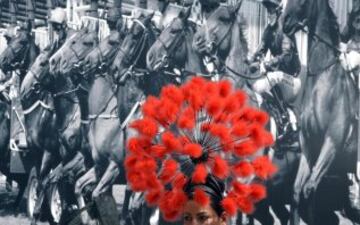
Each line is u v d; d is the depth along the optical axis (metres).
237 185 2.20
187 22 9.00
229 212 2.13
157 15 8.95
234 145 2.22
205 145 2.25
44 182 8.94
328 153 9.47
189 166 2.24
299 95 9.32
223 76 9.05
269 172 2.24
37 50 8.96
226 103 2.25
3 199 8.86
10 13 8.89
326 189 9.47
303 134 9.32
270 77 9.18
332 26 9.52
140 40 8.91
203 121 2.25
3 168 8.87
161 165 2.23
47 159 8.97
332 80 9.50
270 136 2.24
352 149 9.61
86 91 8.93
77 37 8.94
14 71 8.89
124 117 8.88
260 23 9.19
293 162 9.25
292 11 9.29
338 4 9.58
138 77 8.89
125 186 8.92
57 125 8.92
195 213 2.13
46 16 8.95
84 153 8.97
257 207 9.07
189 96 2.25
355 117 9.61
